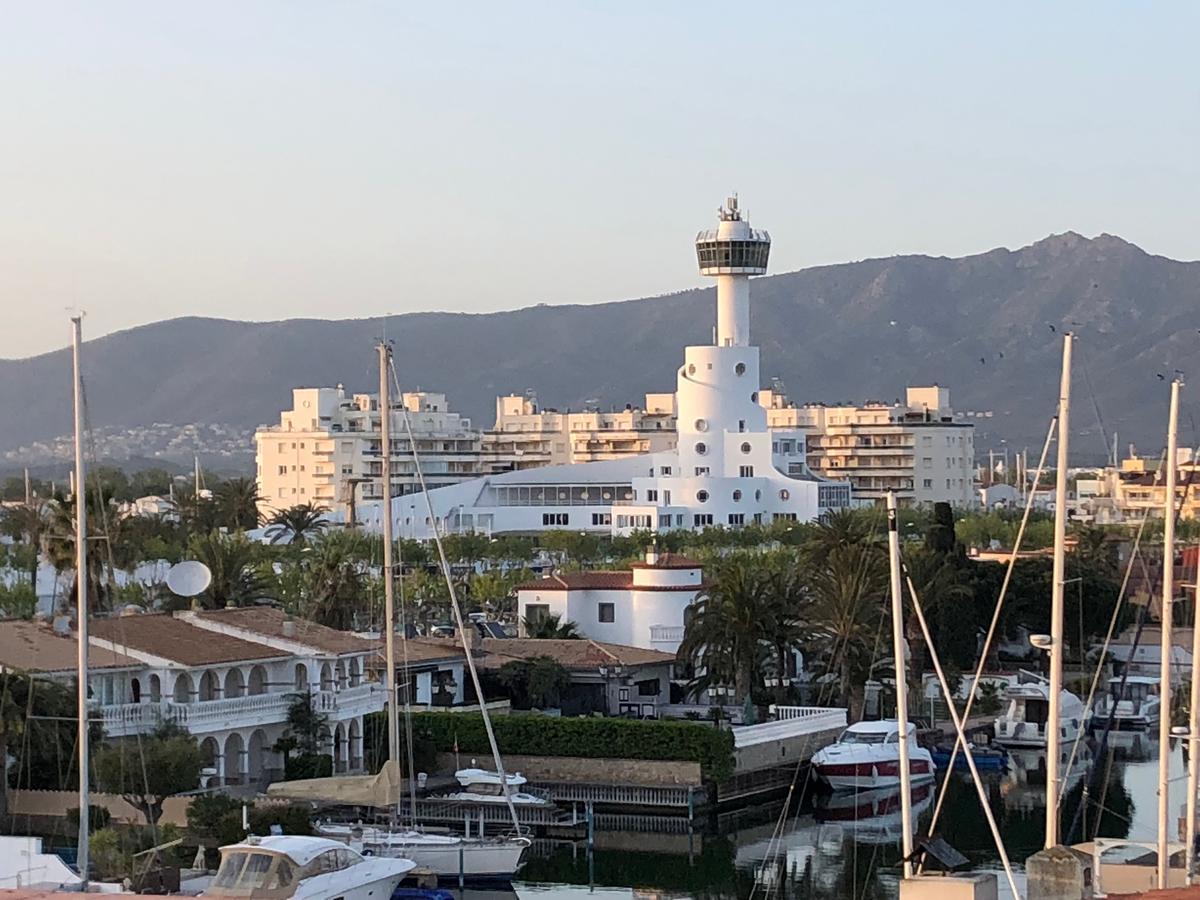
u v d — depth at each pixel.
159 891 64.50
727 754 100.69
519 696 120.38
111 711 89.12
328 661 102.56
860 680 120.31
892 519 57.38
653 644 133.12
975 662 142.00
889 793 103.19
